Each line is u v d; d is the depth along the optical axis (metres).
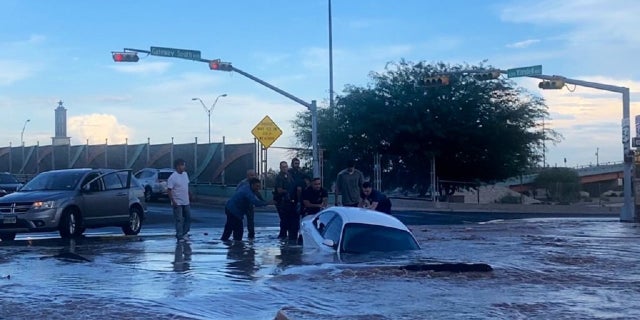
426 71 48.66
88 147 60.22
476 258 14.97
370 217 15.05
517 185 69.19
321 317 8.88
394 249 14.43
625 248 17.70
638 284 11.60
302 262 13.56
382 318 8.84
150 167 54.16
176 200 19.92
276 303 9.77
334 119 49.81
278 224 28.55
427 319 8.80
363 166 50.00
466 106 48.06
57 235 22.70
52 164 63.56
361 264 12.99
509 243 18.89
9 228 19.81
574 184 66.50
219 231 23.77
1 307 9.44
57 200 20.22
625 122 31.61
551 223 28.92
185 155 52.44
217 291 10.67
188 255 15.59
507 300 10.05
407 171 49.66
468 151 48.78
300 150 49.94
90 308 9.37
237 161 48.22
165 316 8.90
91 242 19.05
